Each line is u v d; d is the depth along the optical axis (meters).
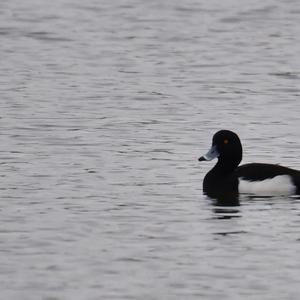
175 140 22.56
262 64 31.30
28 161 20.58
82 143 22.22
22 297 13.24
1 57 32.19
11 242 15.29
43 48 33.50
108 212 16.91
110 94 27.55
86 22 37.12
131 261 14.53
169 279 13.87
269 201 17.72
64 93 27.59
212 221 16.44
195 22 37.00
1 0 40.66
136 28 36.16
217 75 29.92
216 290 13.50
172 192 18.27
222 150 18.61
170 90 28.08
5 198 17.75
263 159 20.89
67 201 17.58
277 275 14.03
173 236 15.63
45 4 40.06
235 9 38.78
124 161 20.61
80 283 13.70
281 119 24.72
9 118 24.67
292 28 36.16
